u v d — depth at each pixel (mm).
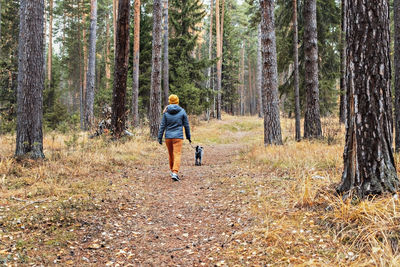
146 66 21828
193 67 23016
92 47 17281
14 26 19281
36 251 2756
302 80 14906
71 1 28312
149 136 13555
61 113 24625
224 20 32938
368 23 3400
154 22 13414
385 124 3414
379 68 3387
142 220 3932
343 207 3158
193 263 2727
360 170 3447
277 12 15297
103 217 3814
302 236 2980
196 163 8727
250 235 3191
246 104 64375
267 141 9578
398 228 2650
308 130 11141
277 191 4613
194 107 22422
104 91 20109
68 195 4527
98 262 2719
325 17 15023
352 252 2572
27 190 4605
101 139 10133
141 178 6441
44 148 8734
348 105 3664
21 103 6625
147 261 2787
